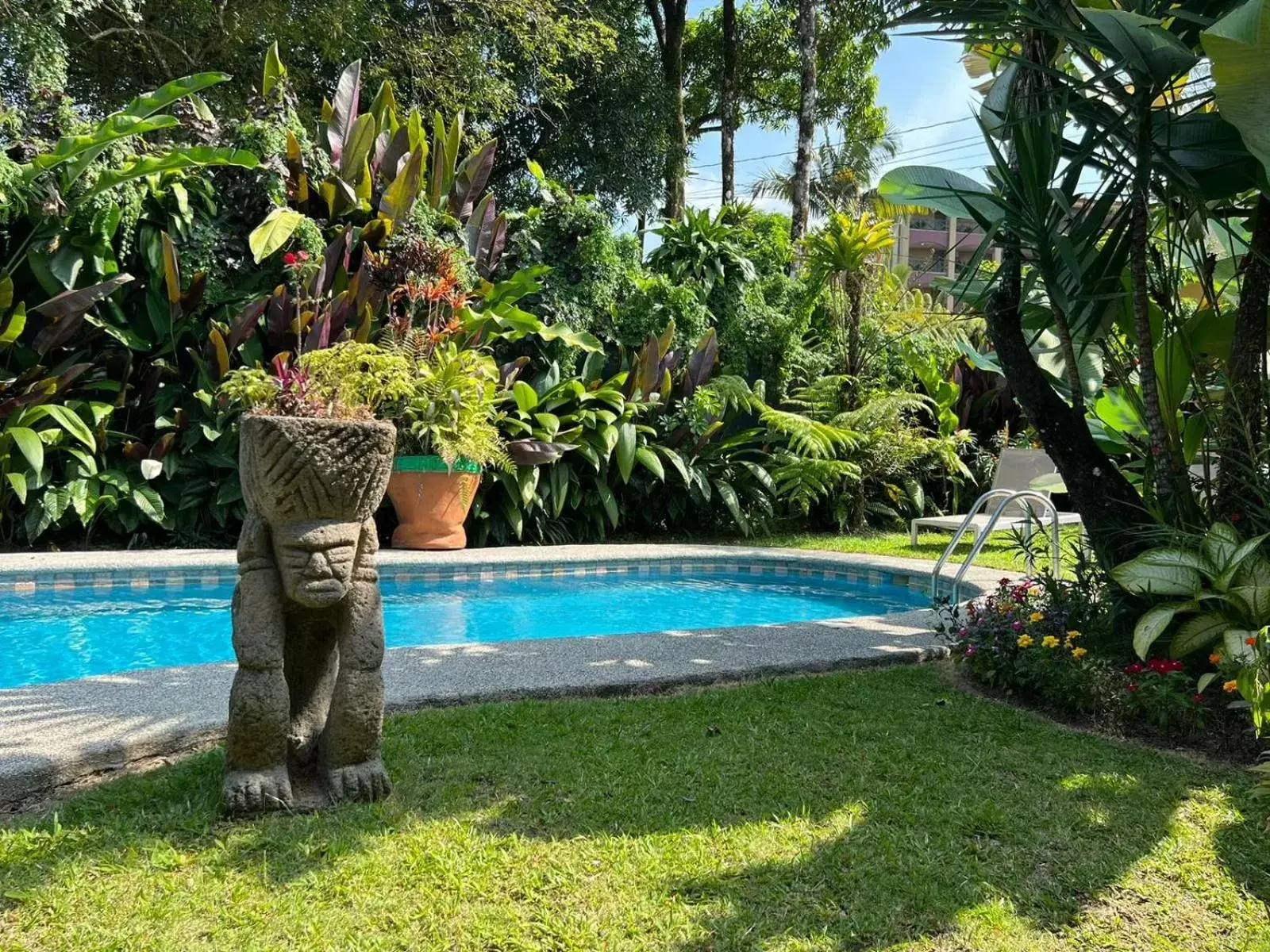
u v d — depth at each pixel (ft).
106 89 51.39
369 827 8.81
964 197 16.02
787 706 12.82
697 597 26.50
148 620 21.49
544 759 10.57
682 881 8.04
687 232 39.86
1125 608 14.32
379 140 32.32
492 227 33.09
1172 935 7.55
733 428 39.52
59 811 8.92
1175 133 14.08
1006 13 13.53
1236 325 14.62
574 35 58.34
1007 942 7.35
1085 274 14.55
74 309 25.48
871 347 39.78
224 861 8.14
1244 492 14.20
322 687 10.29
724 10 79.05
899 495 39.17
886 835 8.95
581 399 32.48
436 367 28.04
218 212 29.30
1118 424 17.60
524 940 7.13
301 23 50.21
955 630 15.48
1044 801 9.87
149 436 28.78
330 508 9.04
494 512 31.96
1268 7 10.02
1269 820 9.45
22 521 26.84
